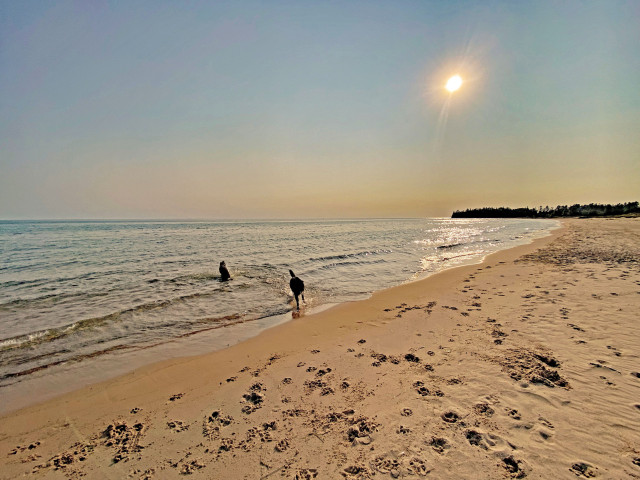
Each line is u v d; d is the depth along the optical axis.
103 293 11.42
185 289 12.02
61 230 64.50
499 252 20.73
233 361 6.00
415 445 3.32
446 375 4.74
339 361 5.61
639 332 5.66
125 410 4.49
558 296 8.41
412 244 28.66
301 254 21.78
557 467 2.86
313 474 3.03
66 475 3.24
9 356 6.45
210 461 3.32
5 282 13.31
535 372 4.53
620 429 3.28
